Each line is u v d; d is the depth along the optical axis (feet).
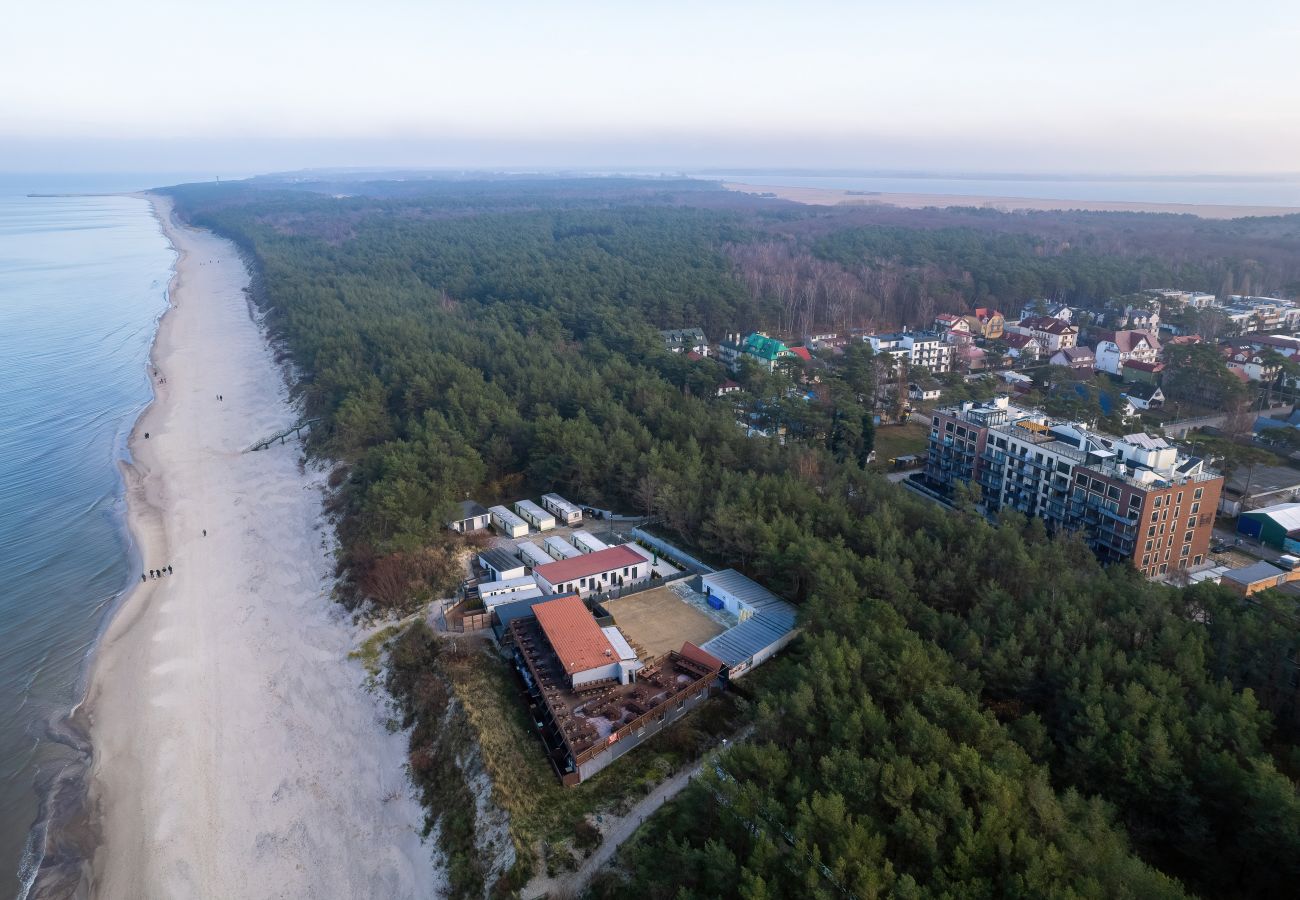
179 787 227.81
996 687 207.92
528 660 240.73
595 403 425.28
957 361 636.48
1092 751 176.04
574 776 200.54
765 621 262.47
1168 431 477.36
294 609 305.32
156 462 453.99
